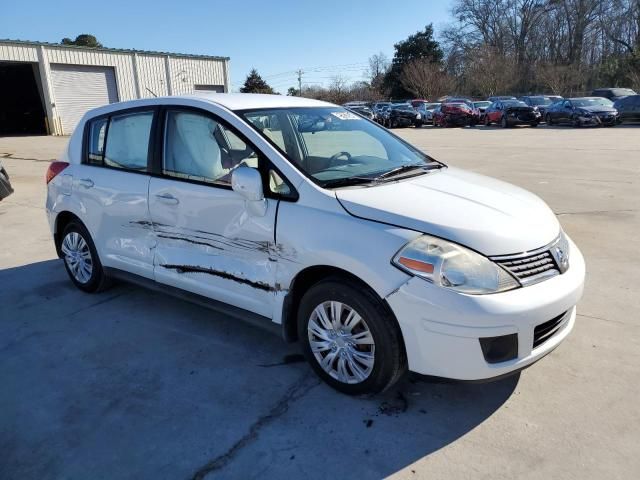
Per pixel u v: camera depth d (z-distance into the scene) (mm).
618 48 55656
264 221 3203
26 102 30125
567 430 2777
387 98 64000
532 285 2754
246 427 2865
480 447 2670
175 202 3711
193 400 3123
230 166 3455
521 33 61688
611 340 3688
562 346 3617
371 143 3996
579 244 5832
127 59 31203
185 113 3768
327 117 4055
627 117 24719
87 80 29844
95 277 4629
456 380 2695
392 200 2971
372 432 2803
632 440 2689
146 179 3941
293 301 3242
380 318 2805
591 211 7309
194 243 3668
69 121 29469
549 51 60281
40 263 5723
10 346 3830
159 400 3131
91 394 3209
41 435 2836
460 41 64938
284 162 3227
